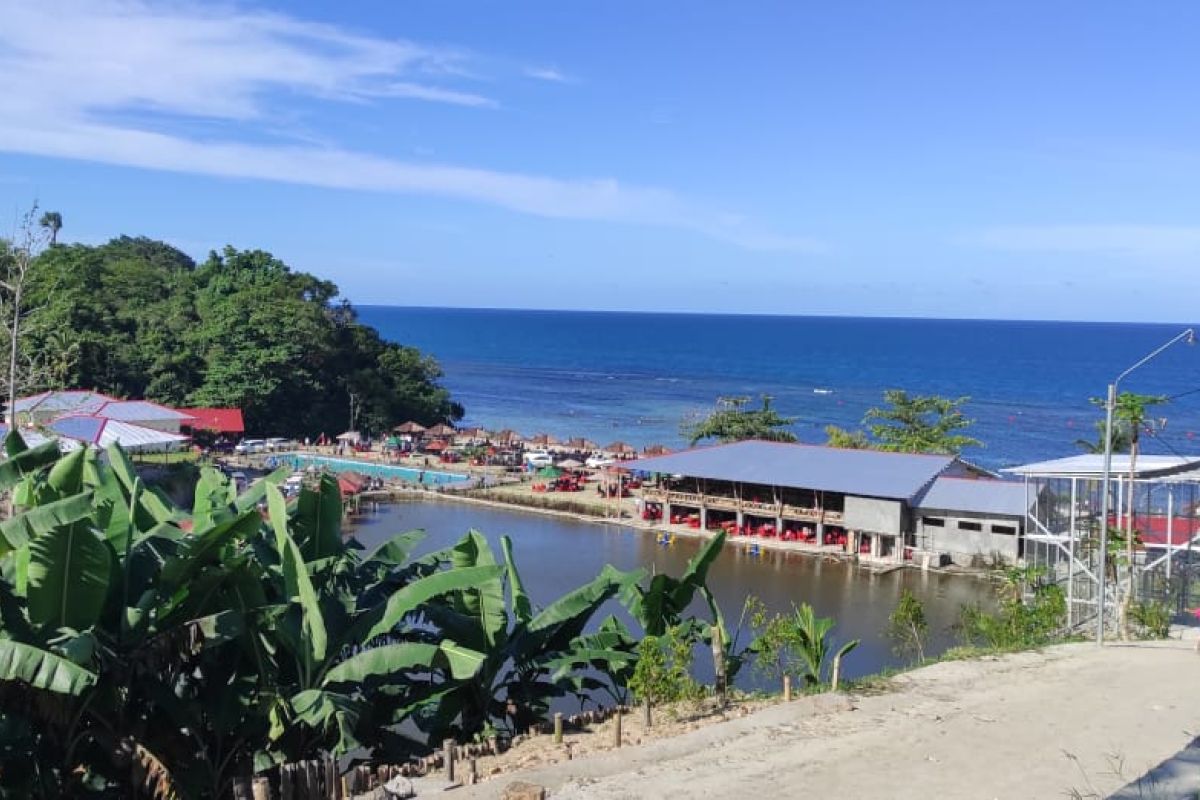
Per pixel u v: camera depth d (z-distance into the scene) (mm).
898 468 54531
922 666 19578
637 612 18766
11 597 12609
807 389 172125
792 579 47000
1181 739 14602
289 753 15172
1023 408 142125
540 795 11922
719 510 58719
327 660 15188
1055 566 34500
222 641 14117
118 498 15031
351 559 18688
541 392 165875
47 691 12281
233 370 87812
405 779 12828
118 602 14266
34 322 41406
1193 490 31797
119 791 13820
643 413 137375
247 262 110062
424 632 17797
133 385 85625
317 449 84812
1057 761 13594
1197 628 26266
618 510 62031
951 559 50438
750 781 12906
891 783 12789
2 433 41312
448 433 90562
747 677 25109
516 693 17547
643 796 12430
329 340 100188
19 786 12719
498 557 50250
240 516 14070
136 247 160250
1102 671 19062
